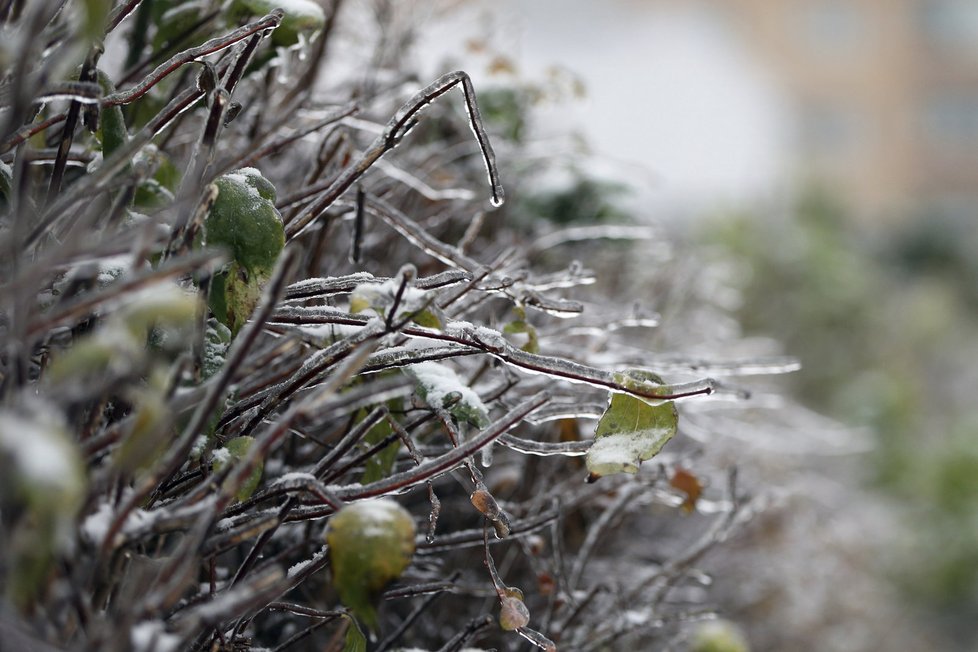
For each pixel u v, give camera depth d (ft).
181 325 2.22
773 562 4.32
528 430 2.99
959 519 8.23
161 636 2.07
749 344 6.75
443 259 2.56
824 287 10.93
